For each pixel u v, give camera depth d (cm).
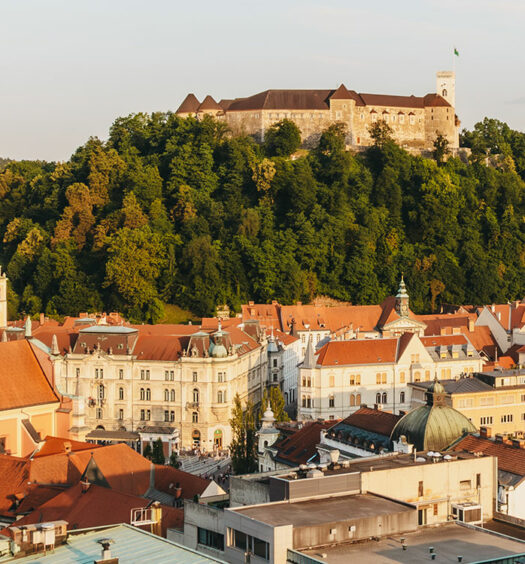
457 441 14625
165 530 12531
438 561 9562
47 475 15175
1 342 18088
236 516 10219
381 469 11719
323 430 17050
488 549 9962
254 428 19538
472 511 11731
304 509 10506
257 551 9956
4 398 17462
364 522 10162
